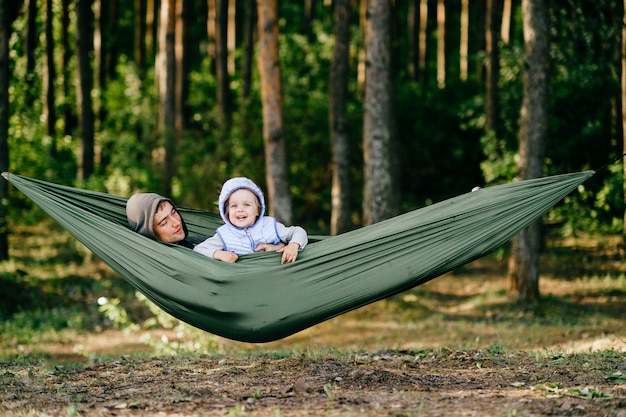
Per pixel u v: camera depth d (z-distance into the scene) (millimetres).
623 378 6191
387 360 7461
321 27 30906
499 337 11875
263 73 16469
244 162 23250
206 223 6777
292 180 24516
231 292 5793
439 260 5848
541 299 15461
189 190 21953
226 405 5648
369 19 15266
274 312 5812
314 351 8281
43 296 16266
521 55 19172
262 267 5836
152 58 32656
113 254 6027
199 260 5863
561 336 12031
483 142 18781
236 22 41250
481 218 5914
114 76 32031
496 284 18688
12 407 5758
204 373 7020
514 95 19188
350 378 6402
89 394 6180
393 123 20328
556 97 17938
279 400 5750
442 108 25672
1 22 16203
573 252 20984
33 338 13180
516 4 32875
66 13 25922
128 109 27438
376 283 5824
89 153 21266
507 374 6648
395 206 20531
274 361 7500
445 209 5961
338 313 5898
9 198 17297
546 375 6520
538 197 5980
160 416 5363
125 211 6559
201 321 5934
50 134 24016
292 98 25641
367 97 15391
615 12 16656
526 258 15430
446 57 35344
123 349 12594
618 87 17266
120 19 36125
